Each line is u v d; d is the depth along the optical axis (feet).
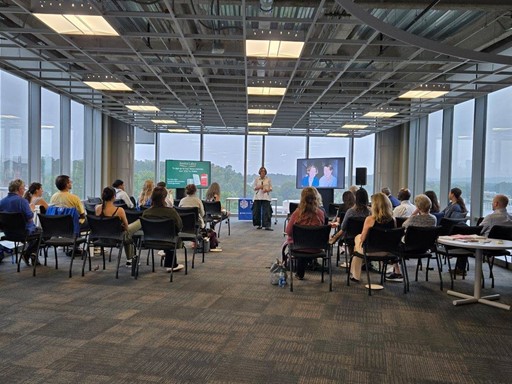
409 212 19.97
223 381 8.35
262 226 35.04
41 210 19.60
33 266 18.51
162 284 15.83
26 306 12.82
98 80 24.03
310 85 25.77
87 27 15.03
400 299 14.40
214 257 21.74
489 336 11.07
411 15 16.34
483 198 27.86
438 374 8.85
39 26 16.72
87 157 36.65
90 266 18.01
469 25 16.85
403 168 42.42
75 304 13.10
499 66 19.95
